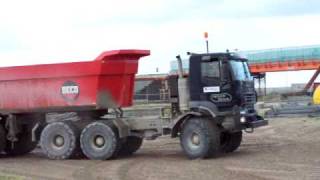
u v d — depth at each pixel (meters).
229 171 14.25
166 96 18.08
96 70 17.47
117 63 17.70
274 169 14.41
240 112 16.97
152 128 17.66
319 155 16.98
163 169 14.95
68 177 14.09
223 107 17.12
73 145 17.64
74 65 17.80
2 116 19.38
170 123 17.36
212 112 17.03
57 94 18.23
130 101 18.61
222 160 16.41
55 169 15.62
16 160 18.25
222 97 17.06
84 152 17.56
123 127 17.41
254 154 17.67
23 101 18.77
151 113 18.45
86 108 17.91
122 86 18.19
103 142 17.33
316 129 25.70
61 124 17.80
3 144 19.14
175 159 17.09
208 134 16.66
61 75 18.05
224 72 17.03
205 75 17.28
